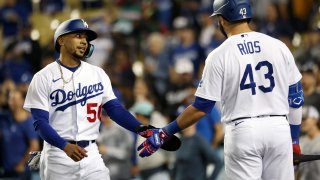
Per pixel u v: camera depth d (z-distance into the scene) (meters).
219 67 19.64
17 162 34.56
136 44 49.38
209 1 48.59
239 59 19.61
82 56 20.84
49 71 20.81
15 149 34.56
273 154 19.72
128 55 46.81
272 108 19.66
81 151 19.66
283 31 45.19
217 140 32.69
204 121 32.72
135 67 48.19
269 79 19.67
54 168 20.69
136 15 52.00
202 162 31.36
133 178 33.84
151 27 50.28
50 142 20.05
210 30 46.59
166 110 38.50
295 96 20.16
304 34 46.50
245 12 19.95
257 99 19.62
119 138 33.00
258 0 47.72
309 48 41.69
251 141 19.50
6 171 34.81
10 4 52.59
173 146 20.67
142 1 52.62
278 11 46.19
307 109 27.78
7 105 40.28
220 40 45.12
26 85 40.53
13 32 51.81
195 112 19.88
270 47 19.78
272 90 19.67
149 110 33.44
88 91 20.89
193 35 46.44
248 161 19.66
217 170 31.28
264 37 19.91
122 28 50.72
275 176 19.83
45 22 52.72
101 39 48.59
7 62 46.72
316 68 38.38
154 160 32.94
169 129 20.25
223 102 19.94
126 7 52.59
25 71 46.72
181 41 46.28
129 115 21.03
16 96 34.59
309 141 27.72
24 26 51.47
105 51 47.97
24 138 34.56
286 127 19.77
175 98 40.44
